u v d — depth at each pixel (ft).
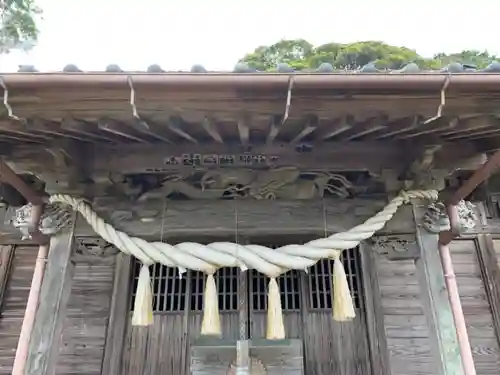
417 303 14.96
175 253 12.15
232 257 11.94
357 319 15.20
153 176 14.46
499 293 19.56
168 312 15.60
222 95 10.02
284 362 14.15
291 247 12.25
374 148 13.71
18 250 21.39
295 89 9.80
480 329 19.04
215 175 13.98
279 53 75.15
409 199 13.55
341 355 14.75
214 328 11.38
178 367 14.78
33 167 13.43
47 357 12.42
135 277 15.87
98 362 14.57
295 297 15.65
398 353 14.39
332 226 14.52
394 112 10.59
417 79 9.66
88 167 13.71
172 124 11.06
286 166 13.61
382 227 13.97
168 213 14.57
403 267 15.33
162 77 9.62
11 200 18.15
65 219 14.29
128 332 15.16
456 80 9.61
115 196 14.60
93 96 10.00
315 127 11.23
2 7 53.88
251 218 14.58
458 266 20.25
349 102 10.27
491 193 20.53
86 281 15.46
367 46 64.13
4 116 10.84
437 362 12.51
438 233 14.43
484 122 11.14
